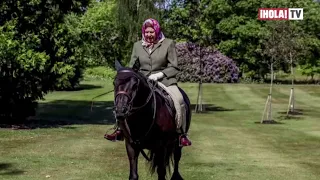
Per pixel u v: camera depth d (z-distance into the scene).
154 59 8.23
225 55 57.19
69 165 11.62
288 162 12.84
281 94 41.16
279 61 27.19
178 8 31.25
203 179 10.38
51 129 19.06
